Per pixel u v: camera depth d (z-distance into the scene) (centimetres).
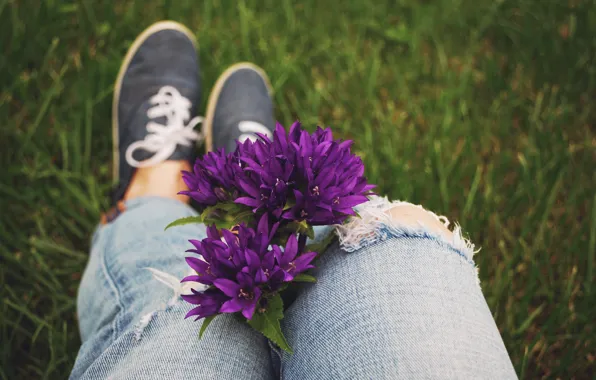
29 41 89
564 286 76
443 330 46
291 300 52
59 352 72
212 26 96
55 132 85
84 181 83
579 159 86
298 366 48
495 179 84
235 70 88
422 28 96
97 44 92
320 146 47
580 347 73
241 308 44
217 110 86
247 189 46
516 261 79
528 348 71
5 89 86
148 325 53
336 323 48
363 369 45
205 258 46
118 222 68
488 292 76
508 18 98
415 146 86
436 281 48
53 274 76
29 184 82
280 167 46
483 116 91
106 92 87
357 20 97
